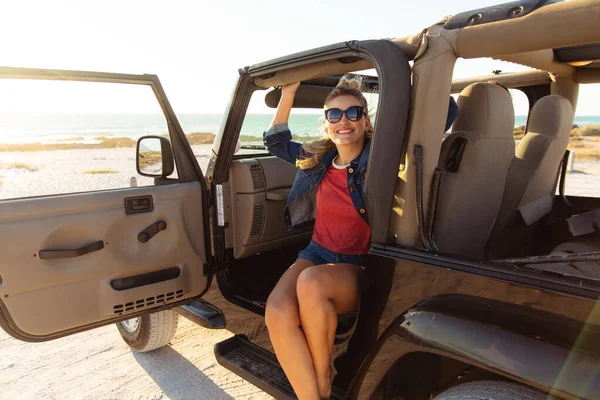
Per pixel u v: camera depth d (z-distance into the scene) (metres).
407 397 1.85
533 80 2.85
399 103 1.61
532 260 1.39
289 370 1.88
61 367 3.28
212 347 3.57
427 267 1.54
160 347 3.56
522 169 2.34
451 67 1.57
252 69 2.23
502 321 1.35
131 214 2.35
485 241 2.18
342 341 1.87
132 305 2.40
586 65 2.52
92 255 2.25
